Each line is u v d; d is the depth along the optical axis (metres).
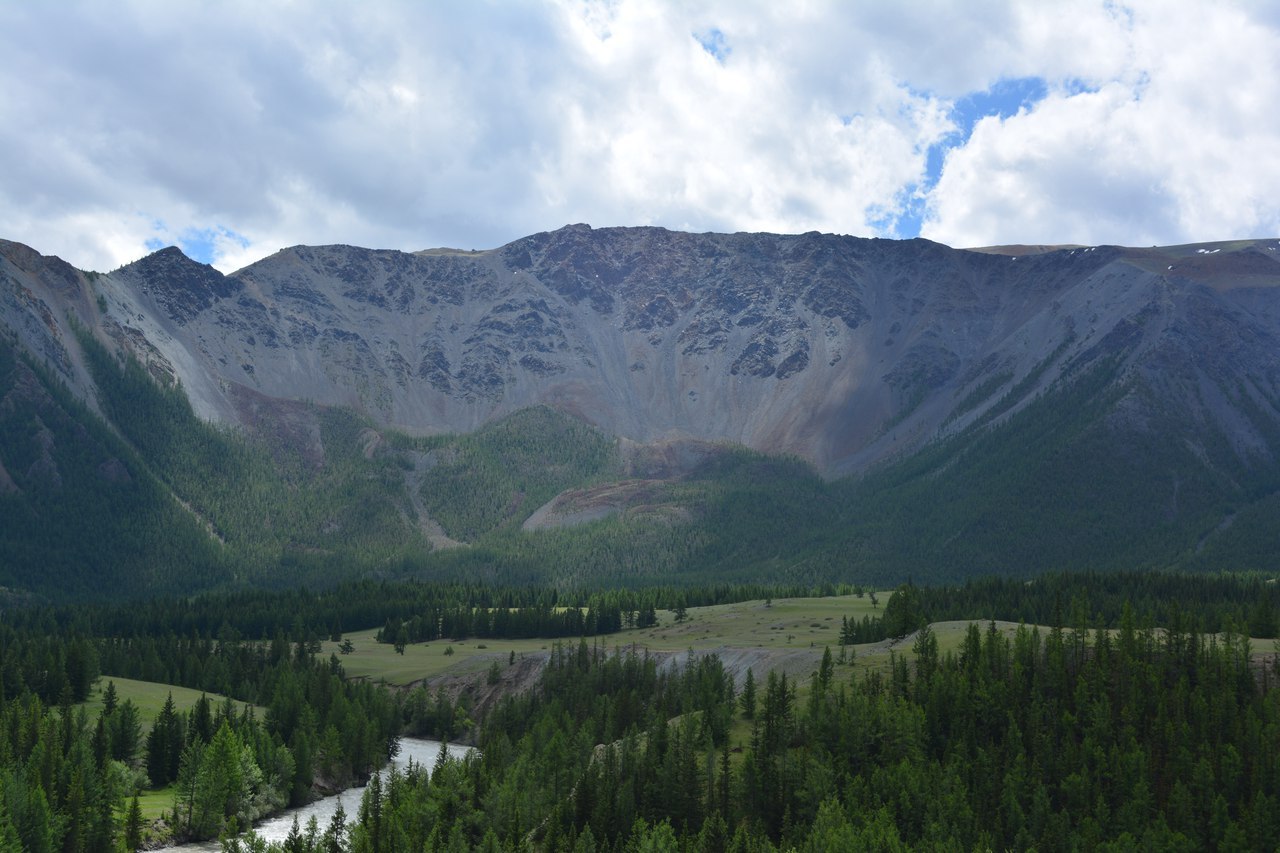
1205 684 174.62
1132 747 161.25
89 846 154.88
